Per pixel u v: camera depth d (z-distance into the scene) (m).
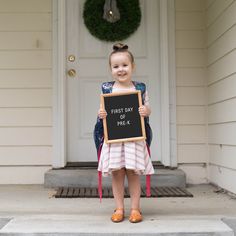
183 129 4.28
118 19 4.38
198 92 4.30
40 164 4.23
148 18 4.40
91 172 3.94
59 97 4.24
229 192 3.57
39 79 4.27
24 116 4.25
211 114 4.13
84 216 2.66
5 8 4.29
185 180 3.87
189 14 4.34
